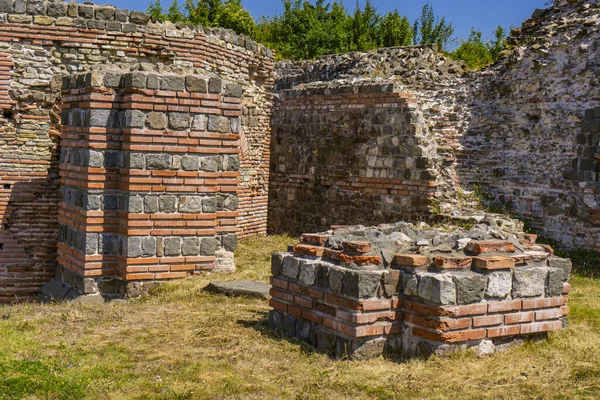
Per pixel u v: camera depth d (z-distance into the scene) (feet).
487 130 47.03
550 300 19.12
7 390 15.48
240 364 17.71
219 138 27.48
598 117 39.52
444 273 17.70
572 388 16.01
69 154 28.27
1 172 39.04
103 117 26.35
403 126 43.88
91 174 26.23
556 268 19.27
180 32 41.96
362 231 21.01
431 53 53.31
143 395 15.53
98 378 16.52
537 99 43.96
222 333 20.53
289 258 20.27
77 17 39.86
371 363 17.69
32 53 39.24
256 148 50.14
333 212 49.39
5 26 38.75
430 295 17.44
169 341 19.80
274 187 55.26
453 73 51.01
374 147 45.96
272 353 18.61
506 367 17.25
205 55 42.86
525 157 44.21
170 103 26.32
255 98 49.55
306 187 51.96
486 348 18.19
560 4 47.85
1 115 39.04
